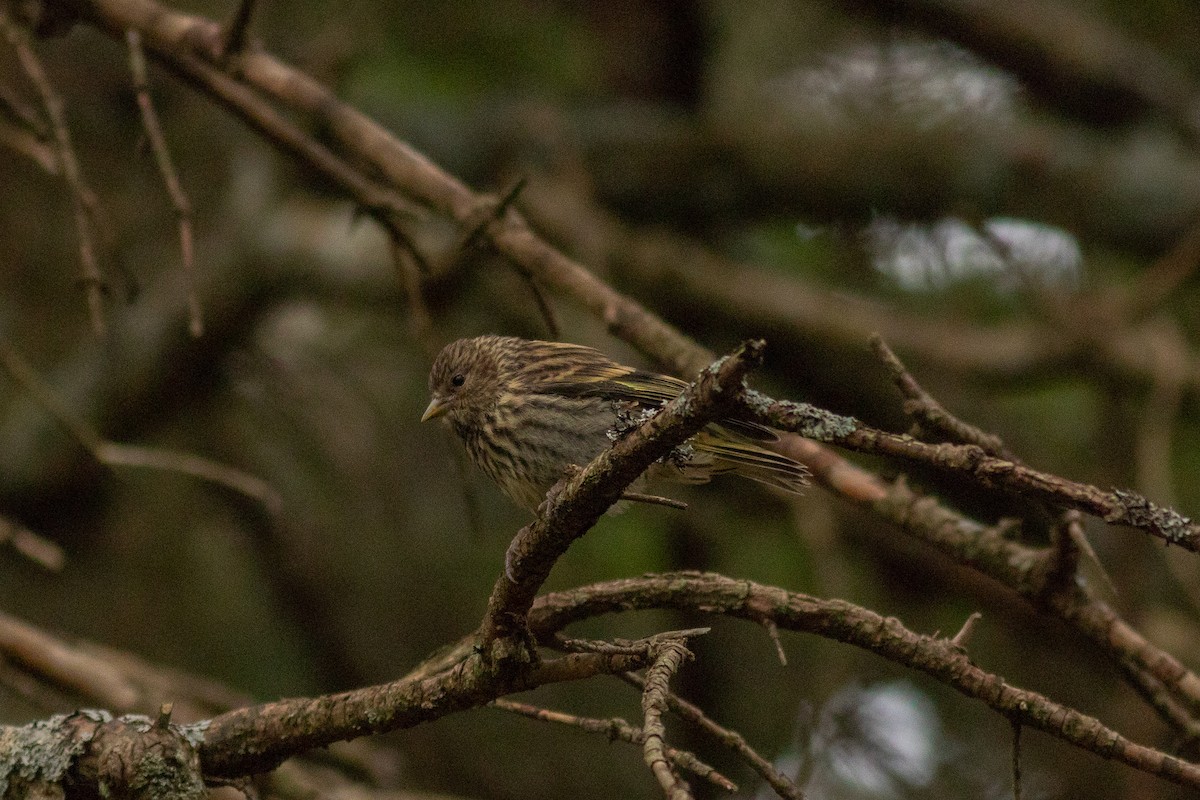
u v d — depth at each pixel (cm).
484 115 1332
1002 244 1016
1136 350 1188
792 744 1163
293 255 1290
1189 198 1255
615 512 848
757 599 595
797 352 1313
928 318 1314
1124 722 1084
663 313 1341
